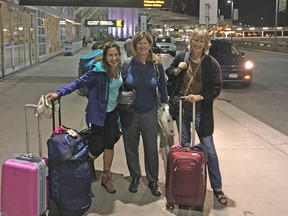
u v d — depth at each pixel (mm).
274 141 6770
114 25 56469
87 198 4008
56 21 31094
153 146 4543
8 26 16172
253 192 4652
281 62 27453
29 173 3555
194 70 4379
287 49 40375
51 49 28516
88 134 4637
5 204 3664
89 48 44562
